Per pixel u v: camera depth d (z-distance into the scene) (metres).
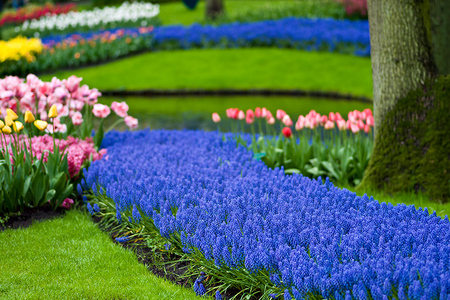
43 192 5.59
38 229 5.18
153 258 4.56
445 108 6.14
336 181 7.04
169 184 5.28
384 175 6.45
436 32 6.20
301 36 21.59
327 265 3.46
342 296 3.20
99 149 7.55
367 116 7.02
